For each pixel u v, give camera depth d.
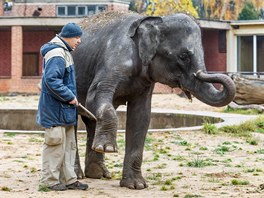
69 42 9.76
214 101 9.29
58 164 9.84
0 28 46.16
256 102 26.62
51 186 9.86
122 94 10.06
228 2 61.59
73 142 10.02
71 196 9.42
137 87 10.07
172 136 18.28
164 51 9.63
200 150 15.74
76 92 10.78
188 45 9.55
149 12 55.12
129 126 10.52
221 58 46.72
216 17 60.28
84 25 10.92
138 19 9.73
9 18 43.41
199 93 9.46
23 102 34.38
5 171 11.94
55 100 9.67
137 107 10.43
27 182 10.72
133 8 55.19
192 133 18.97
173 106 31.42
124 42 9.90
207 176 11.66
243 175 11.87
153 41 9.60
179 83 9.69
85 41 10.61
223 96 9.21
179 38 9.59
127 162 10.48
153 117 24.03
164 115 24.02
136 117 10.45
